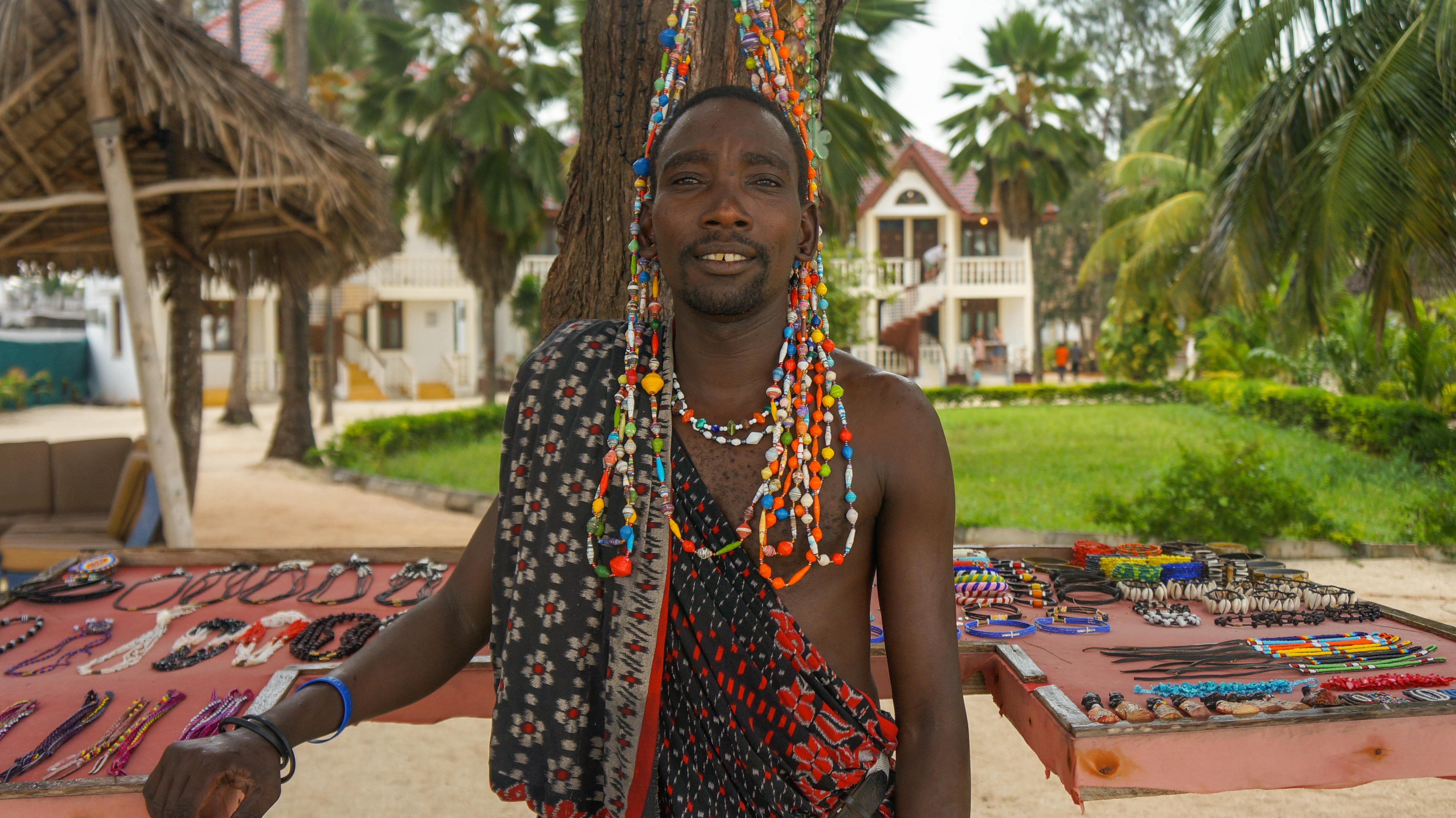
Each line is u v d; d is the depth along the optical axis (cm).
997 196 2259
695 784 123
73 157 658
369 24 1415
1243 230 827
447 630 141
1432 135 660
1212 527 689
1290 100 774
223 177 704
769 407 130
